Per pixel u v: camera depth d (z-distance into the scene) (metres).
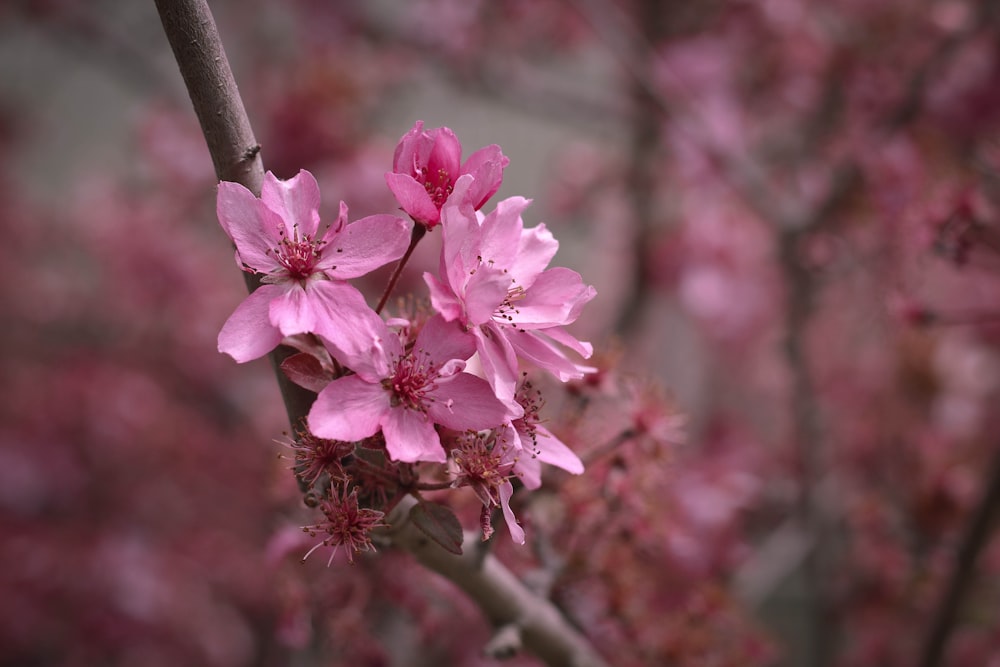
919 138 1.38
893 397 1.51
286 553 0.73
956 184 0.90
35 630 1.76
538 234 0.64
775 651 0.93
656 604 0.96
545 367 0.63
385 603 0.77
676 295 1.69
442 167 0.62
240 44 1.86
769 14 1.58
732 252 1.68
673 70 1.59
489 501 0.62
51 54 2.30
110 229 1.88
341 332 0.61
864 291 1.50
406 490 0.63
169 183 1.77
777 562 1.46
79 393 1.93
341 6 1.75
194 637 1.84
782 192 1.57
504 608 0.69
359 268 0.62
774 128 1.78
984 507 0.92
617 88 1.75
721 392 2.00
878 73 1.53
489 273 0.61
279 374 0.63
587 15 1.49
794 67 1.67
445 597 0.76
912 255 0.94
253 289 0.62
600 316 1.97
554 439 0.64
